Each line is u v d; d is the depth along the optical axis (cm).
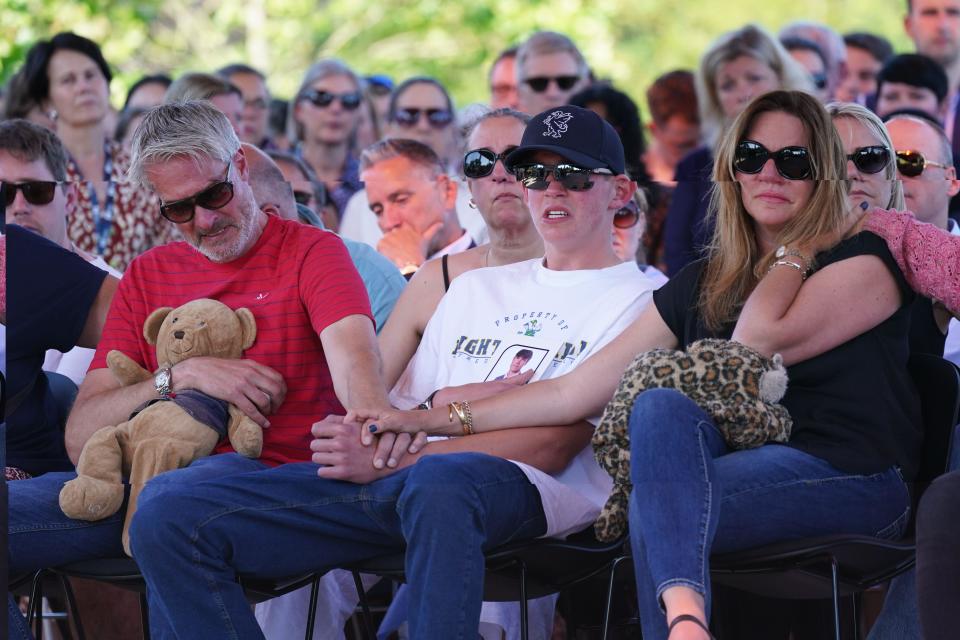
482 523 799
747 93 1511
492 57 2608
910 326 930
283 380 941
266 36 2716
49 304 1034
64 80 1538
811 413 831
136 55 2639
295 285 956
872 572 825
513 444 893
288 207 1186
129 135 1689
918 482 857
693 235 1341
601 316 954
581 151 959
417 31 2673
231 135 948
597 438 838
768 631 972
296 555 833
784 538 797
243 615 810
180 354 941
